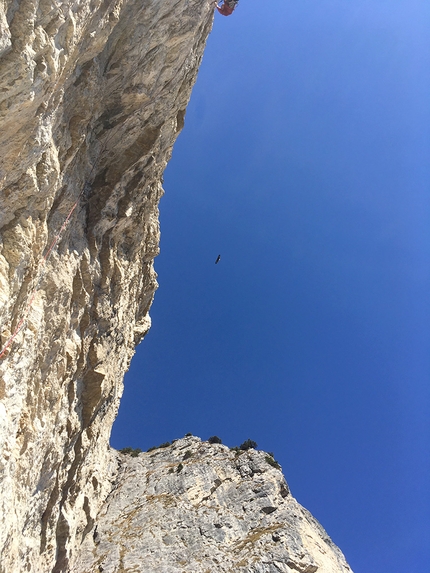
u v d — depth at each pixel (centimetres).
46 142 1183
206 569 3284
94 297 2122
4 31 845
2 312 1159
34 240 1308
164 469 4734
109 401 2827
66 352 1833
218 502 4206
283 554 3469
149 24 1694
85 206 1952
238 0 1952
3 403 1262
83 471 2595
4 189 1132
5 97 937
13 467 1353
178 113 2550
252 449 5216
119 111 1855
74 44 1150
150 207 2755
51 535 2058
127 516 3819
